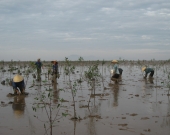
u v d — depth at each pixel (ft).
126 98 43.50
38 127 27.22
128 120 29.53
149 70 78.64
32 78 81.20
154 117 30.78
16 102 40.83
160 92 49.80
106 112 33.45
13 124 28.35
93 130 26.03
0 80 76.43
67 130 26.11
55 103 39.52
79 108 35.91
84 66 148.77
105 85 61.67
